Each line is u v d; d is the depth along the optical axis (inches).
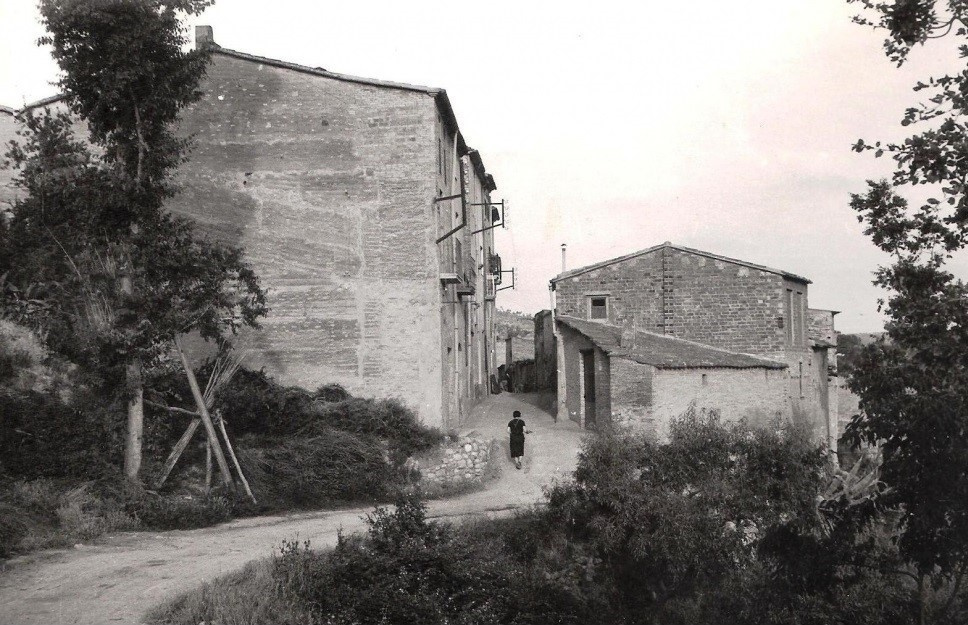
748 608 442.6
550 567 505.7
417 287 906.1
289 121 926.4
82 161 677.9
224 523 650.2
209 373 777.6
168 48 669.3
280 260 917.2
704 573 457.7
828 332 1327.5
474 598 468.4
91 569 467.8
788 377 1018.7
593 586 489.4
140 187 664.4
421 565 477.1
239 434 771.4
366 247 912.3
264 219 920.9
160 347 691.4
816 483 455.5
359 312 906.7
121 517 597.6
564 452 904.3
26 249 671.8
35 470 614.2
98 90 648.4
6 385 668.7
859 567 432.5
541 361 1471.5
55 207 663.1
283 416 789.9
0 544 495.8
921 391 346.6
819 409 1253.1
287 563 462.9
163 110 679.7
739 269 1084.5
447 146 1043.9
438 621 435.2
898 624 417.7
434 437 849.5
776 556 442.9
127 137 676.7
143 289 673.6
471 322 1246.3
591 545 500.4
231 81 931.3
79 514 573.3
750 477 453.4
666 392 908.6
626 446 490.9
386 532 496.1
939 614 412.2
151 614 380.5
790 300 1133.1
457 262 1094.4
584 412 1037.2
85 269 666.2
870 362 363.3
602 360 957.2
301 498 731.4
